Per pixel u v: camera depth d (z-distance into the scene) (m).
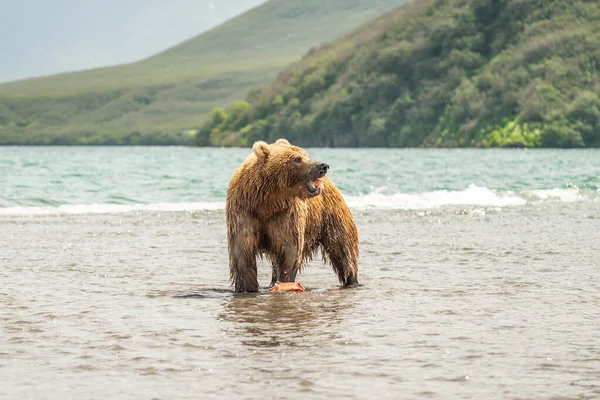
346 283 19.02
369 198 46.09
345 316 14.73
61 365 11.28
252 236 17.58
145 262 22.62
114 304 16.02
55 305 15.79
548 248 25.05
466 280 19.03
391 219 35.09
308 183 16.98
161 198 49.53
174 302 16.31
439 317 14.55
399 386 10.30
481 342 12.57
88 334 13.18
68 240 27.69
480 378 10.62
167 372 10.95
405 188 57.31
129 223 33.78
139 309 15.49
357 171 76.62
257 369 11.09
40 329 13.51
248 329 13.63
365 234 29.25
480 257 23.17
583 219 34.78
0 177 61.97
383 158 124.62
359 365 11.28
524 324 13.89
